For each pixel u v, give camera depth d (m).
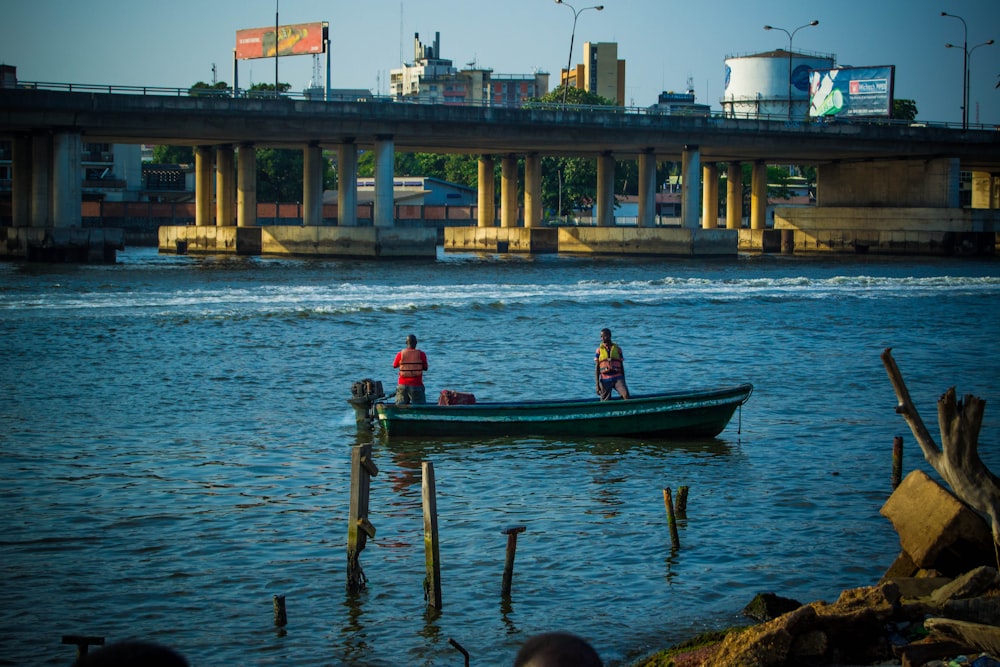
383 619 13.39
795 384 32.06
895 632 11.78
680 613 13.65
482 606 13.81
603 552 15.95
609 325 46.00
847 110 113.56
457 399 24.83
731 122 94.88
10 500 18.36
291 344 38.56
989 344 41.56
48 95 71.69
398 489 19.59
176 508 18.06
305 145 90.56
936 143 101.12
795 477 20.67
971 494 13.25
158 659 3.45
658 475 20.81
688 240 95.00
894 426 25.70
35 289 53.81
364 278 65.44
